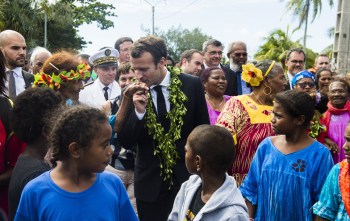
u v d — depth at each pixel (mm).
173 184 4023
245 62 7270
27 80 5723
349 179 3117
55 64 3744
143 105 3854
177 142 4031
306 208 3354
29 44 24625
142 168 4078
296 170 3406
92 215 2391
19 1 24266
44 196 2393
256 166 3596
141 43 3867
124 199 2605
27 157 2768
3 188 3365
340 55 20844
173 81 4039
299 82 4926
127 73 5988
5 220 3355
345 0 20641
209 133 2742
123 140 4023
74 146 2336
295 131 3453
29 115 2777
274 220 3443
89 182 2455
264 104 4012
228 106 4062
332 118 5199
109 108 4965
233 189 2717
